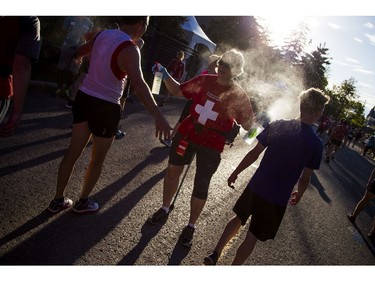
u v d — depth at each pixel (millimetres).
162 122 2564
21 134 4738
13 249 2518
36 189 3402
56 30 8242
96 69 2736
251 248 2674
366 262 4477
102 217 3285
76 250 2727
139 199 3904
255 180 2643
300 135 2516
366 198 5977
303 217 5492
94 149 2943
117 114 2861
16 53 2250
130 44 2629
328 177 9938
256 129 3189
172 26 14305
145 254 2967
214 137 3078
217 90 3027
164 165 5281
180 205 4090
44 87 7754
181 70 10297
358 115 38156
